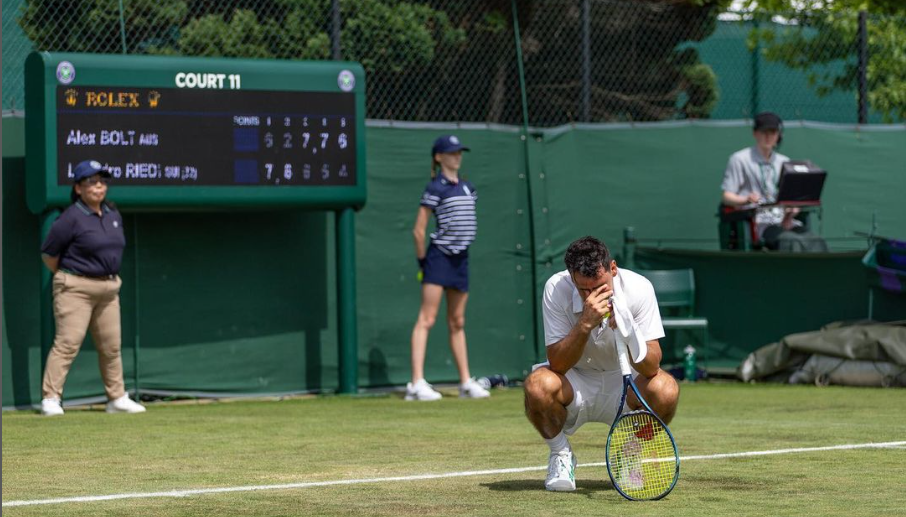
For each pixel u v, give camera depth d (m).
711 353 43.53
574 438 26.08
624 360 17.88
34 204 35.25
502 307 42.44
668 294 42.75
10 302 36.22
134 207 35.91
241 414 33.41
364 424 30.45
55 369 33.91
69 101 34.94
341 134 38.31
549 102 45.06
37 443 26.50
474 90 43.81
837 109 49.53
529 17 44.69
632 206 44.19
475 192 38.47
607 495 18.55
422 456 23.89
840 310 41.75
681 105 49.34
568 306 18.48
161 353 38.19
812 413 32.12
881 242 40.84
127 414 33.78
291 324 39.81
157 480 20.70
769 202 42.59
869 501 17.83
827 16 49.00
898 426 28.77
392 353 40.97
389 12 42.50
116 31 38.34
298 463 22.92
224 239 39.03
